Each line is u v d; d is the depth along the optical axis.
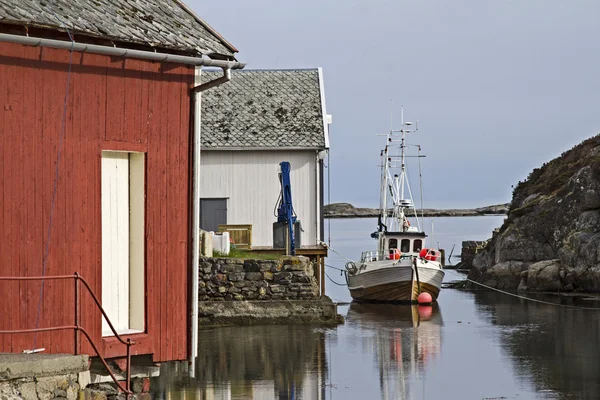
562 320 62.09
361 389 38.47
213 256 58.53
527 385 39.53
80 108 22.59
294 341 50.59
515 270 91.62
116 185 23.97
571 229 89.25
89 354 22.78
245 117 74.50
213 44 25.41
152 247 24.27
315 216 72.44
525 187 119.88
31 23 20.89
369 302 79.00
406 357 46.34
